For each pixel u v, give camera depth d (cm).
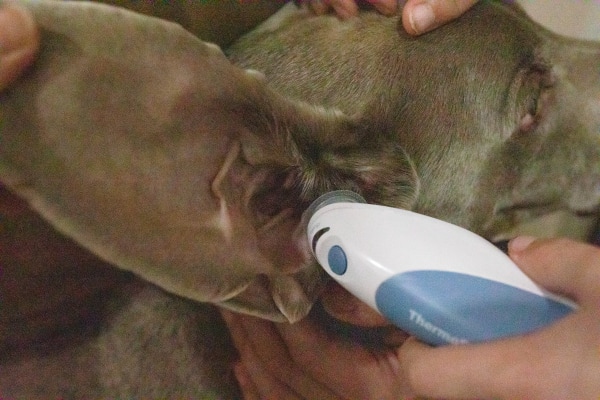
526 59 37
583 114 38
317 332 33
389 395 32
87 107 20
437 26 35
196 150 23
